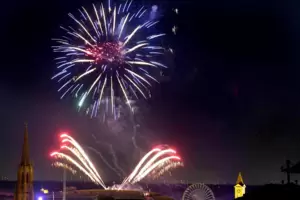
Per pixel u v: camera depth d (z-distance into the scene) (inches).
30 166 4303.6
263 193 2967.5
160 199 4335.6
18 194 4254.4
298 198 2844.5
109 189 4852.4
